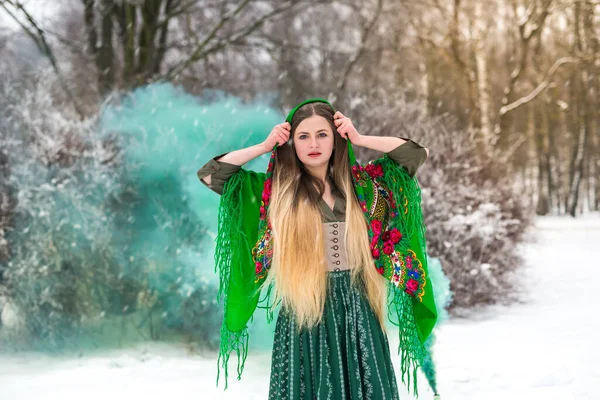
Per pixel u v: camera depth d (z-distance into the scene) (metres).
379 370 2.62
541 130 27.52
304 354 2.62
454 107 17.48
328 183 2.77
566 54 22.48
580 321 5.87
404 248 2.78
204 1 12.86
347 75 13.08
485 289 6.68
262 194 2.79
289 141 2.76
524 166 29.95
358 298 2.66
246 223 2.81
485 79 14.98
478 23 15.64
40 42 10.20
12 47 10.82
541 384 3.98
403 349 2.84
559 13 21.34
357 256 2.66
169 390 4.20
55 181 5.63
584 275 8.82
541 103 25.91
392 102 8.27
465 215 7.11
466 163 7.46
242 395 4.04
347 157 2.77
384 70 15.62
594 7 19.02
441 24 16.70
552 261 10.46
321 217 2.69
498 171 8.50
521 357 4.64
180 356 5.20
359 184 2.77
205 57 10.95
